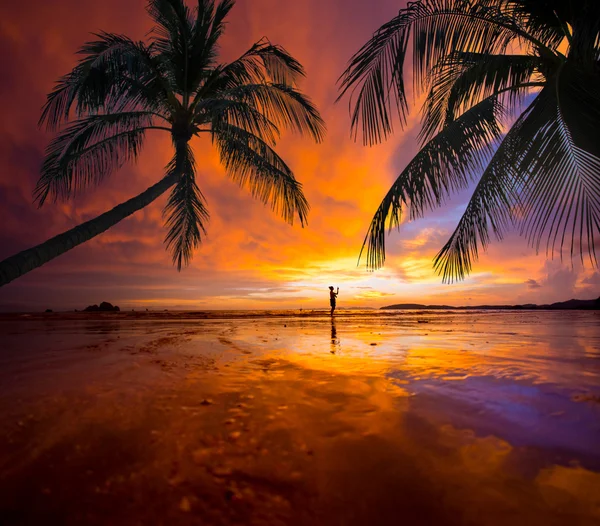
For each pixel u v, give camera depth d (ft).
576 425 5.00
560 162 15.28
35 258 16.16
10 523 2.87
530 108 18.35
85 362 10.55
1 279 14.70
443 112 26.61
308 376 8.43
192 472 3.74
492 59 21.35
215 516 3.03
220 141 32.60
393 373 8.74
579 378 8.02
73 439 4.57
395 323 38.11
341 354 12.21
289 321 44.04
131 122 30.17
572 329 24.88
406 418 5.35
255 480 3.59
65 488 3.40
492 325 31.96
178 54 30.76
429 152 20.08
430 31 18.99
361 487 3.46
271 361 10.69
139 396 6.62
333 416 5.46
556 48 20.88
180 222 37.01
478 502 3.20
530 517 2.99
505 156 18.74
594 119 15.43
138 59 26.73
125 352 12.89
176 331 24.59
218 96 31.27
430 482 3.53
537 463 3.90
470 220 19.99
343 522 2.96
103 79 25.52
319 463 3.95
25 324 35.35
